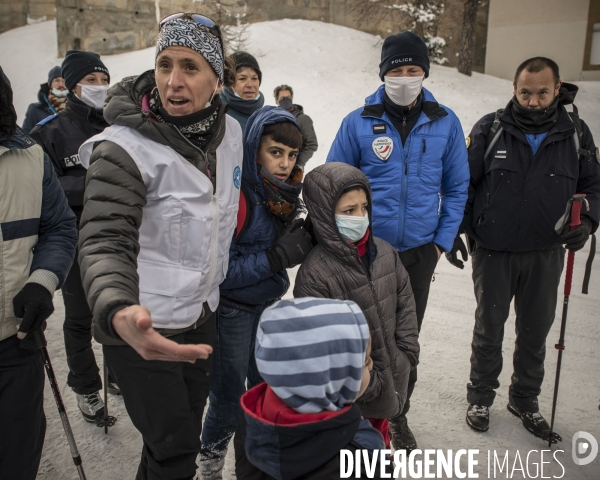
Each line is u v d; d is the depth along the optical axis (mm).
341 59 16578
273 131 2371
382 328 2377
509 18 20375
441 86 15281
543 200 3074
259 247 2428
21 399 2010
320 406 1392
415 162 2965
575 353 4176
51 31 20672
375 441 1446
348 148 3066
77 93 3332
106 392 3072
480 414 3234
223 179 2123
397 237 2977
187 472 2043
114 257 1618
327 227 2318
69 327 3105
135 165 1819
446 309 5102
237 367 2504
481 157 3234
